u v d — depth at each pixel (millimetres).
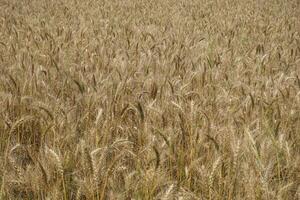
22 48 7062
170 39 8492
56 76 5781
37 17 11188
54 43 7312
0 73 5723
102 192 3080
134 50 7359
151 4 15047
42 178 3299
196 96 4984
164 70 6113
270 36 9734
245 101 4641
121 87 4715
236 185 3393
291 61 7273
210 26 10617
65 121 4074
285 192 3291
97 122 3822
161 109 4523
